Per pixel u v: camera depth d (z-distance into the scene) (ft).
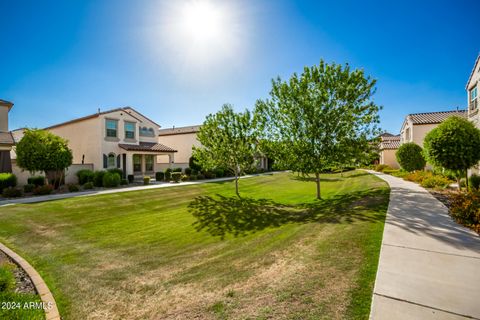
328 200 38.99
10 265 17.21
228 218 31.68
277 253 16.94
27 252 19.92
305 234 20.21
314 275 12.63
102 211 34.04
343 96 37.50
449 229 18.58
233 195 50.06
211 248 20.90
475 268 12.44
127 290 13.94
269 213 33.40
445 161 34.73
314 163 39.34
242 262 16.43
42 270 16.72
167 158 102.42
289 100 39.58
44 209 32.81
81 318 11.45
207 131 49.34
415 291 10.50
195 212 35.47
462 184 39.55
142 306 12.19
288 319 9.28
